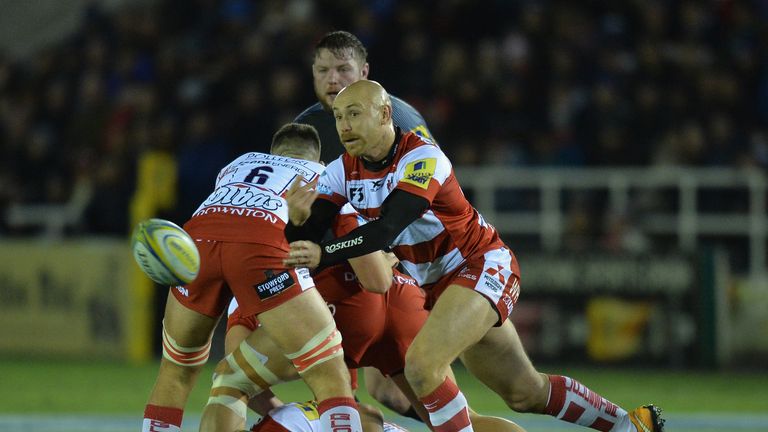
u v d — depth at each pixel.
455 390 17.97
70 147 51.78
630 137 45.97
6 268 46.91
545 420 28.27
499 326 18.67
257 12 54.12
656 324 42.59
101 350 45.38
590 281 42.81
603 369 42.31
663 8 50.88
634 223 44.00
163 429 18.33
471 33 51.12
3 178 50.62
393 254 19.25
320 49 21.27
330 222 18.94
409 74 48.72
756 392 35.28
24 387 34.47
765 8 51.72
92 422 27.30
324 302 18.14
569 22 49.41
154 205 43.81
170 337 18.38
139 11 58.47
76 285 45.91
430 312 18.72
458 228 18.66
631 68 48.31
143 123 50.16
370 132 17.94
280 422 17.23
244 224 17.77
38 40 65.56
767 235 44.06
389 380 21.02
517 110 47.38
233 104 49.66
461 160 45.41
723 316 42.69
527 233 44.56
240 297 17.80
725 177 43.91
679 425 27.72
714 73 48.25
